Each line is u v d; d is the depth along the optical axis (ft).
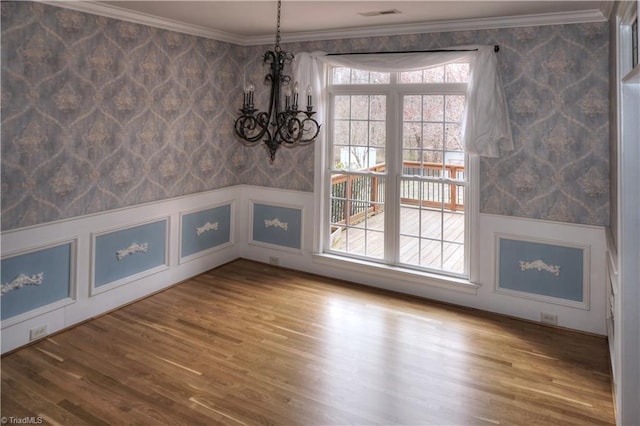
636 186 7.36
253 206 17.61
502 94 12.42
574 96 11.67
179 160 14.93
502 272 13.08
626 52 8.05
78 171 11.85
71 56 11.41
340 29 14.23
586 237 11.80
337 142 15.85
